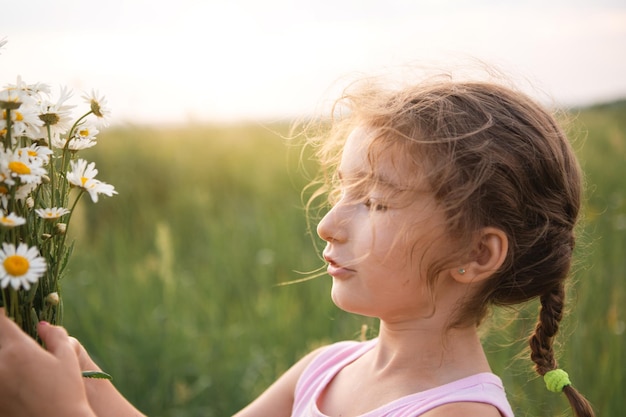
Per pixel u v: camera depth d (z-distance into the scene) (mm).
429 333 814
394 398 817
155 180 3303
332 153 954
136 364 1810
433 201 786
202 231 2826
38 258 679
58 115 739
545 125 845
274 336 1861
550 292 869
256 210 2830
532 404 1483
